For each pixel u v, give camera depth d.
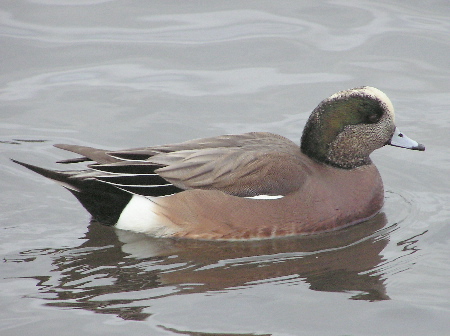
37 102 15.31
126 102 15.41
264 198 11.40
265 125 14.72
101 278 10.23
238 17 18.06
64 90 15.69
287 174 11.52
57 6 18.33
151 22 17.84
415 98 15.55
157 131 14.55
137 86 15.88
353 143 12.16
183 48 17.03
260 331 9.03
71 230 11.64
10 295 9.73
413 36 17.22
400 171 13.66
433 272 10.45
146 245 11.29
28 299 9.65
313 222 11.59
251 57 16.80
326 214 11.66
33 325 9.10
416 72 16.25
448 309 9.50
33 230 11.59
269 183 11.41
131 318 9.26
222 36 17.39
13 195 12.56
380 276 10.35
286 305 9.60
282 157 11.70
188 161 11.46
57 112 15.09
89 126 14.70
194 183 11.39
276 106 15.31
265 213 11.39
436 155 13.98
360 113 12.08
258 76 16.25
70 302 9.60
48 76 16.06
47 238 11.36
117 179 11.50
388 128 12.30
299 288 10.04
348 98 12.11
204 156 11.51
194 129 14.61
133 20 17.91
